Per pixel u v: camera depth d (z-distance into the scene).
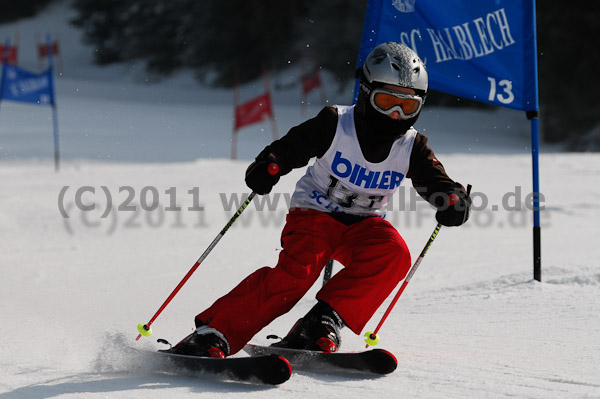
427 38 15.36
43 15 168.62
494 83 15.12
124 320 11.83
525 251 20.36
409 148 8.95
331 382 7.97
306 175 9.30
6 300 13.16
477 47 15.15
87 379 8.00
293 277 8.56
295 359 8.57
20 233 21.97
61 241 20.95
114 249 19.94
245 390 7.61
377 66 8.57
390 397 7.38
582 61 81.12
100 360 8.58
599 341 9.88
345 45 104.56
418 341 10.15
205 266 17.92
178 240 21.58
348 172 8.89
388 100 8.53
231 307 8.53
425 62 15.42
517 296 13.29
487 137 81.06
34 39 153.25
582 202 30.56
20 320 11.27
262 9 116.25
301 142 8.70
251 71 118.00
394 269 8.66
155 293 14.62
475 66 15.24
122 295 14.30
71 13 168.12
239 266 18.00
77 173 39.62
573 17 81.31
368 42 15.52
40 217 24.89
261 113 59.69
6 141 62.22
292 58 116.50
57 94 104.12
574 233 23.73
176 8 126.25
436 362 8.91
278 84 111.31
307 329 8.60
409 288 15.46
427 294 14.38
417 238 22.77
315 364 8.46
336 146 8.83
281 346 9.02
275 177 8.53
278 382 7.57
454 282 15.91
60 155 53.88
